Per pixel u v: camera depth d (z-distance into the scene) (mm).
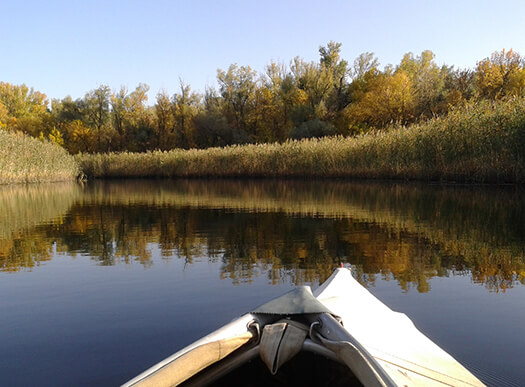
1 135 25422
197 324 3666
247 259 5953
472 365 2814
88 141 51625
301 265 5551
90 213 11555
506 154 15320
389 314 3006
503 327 3441
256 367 2234
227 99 50469
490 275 4914
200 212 11289
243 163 28234
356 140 22812
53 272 5480
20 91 64062
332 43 47969
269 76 50719
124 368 2922
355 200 13188
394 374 2078
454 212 9969
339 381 2217
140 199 15656
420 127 19266
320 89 46281
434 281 4719
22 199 16172
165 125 49781
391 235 7414
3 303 4309
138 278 5133
